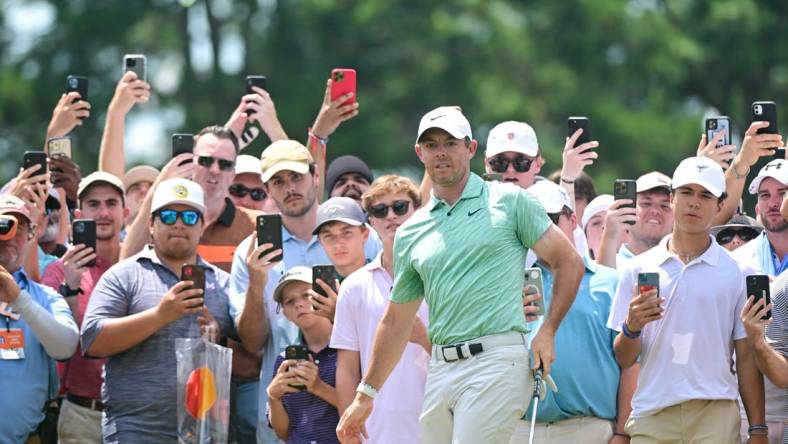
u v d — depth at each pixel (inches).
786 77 3506.4
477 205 1144.8
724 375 1255.5
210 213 1471.5
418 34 3604.8
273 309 1364.4
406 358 1273.4
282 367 1290.6
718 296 1257.4
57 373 1363.2
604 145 3447.3
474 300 1130.0
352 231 1352.1
